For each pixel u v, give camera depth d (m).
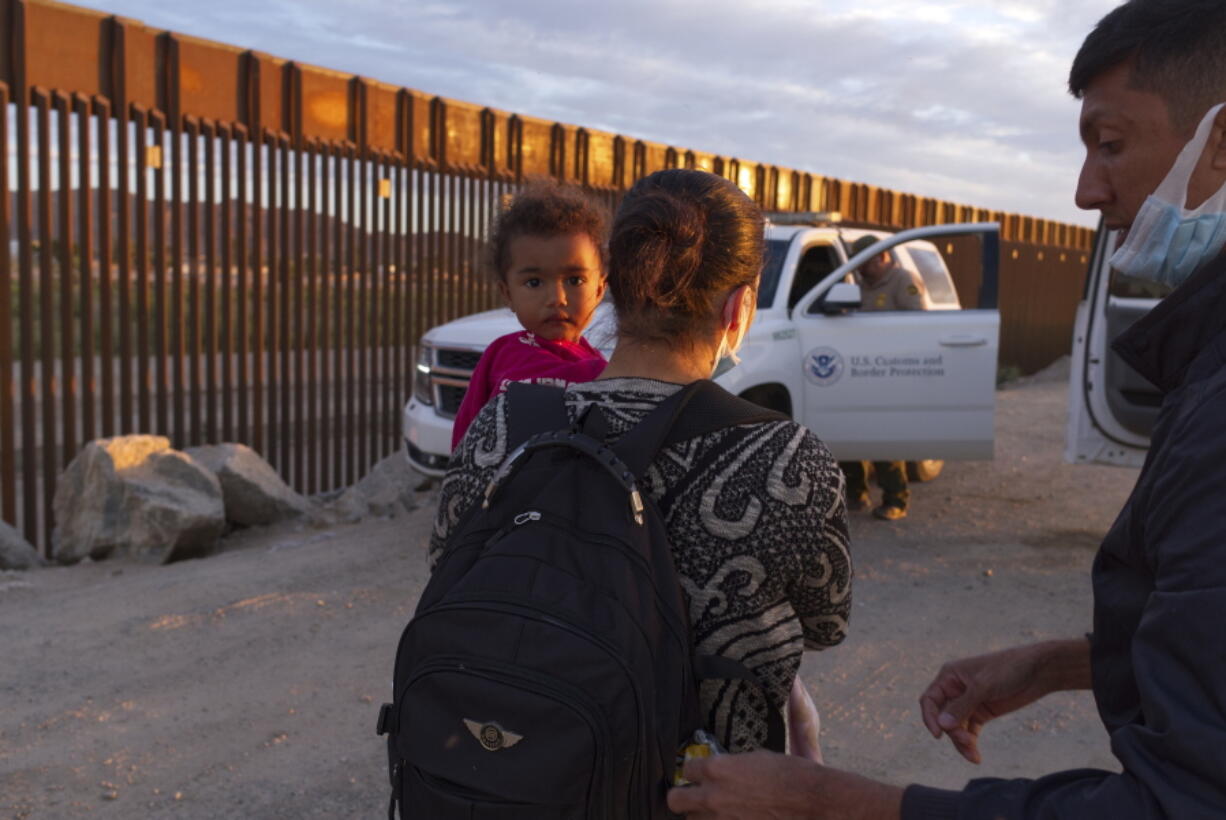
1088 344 6.77
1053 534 7.20
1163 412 1.20
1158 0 1.20
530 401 1.53
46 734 3.90
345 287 8.77
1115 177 1.26
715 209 1.49
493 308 10.02
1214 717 0.95
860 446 6.91
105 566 6.47
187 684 4.40
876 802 1.15
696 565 1.38
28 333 6.64
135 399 9.05
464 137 9.55
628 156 11.30
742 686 1.42
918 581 6.03
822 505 1.41
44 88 6.50
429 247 9.34
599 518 1.35
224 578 5.95
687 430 1.42
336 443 8.71
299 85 7.98
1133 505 1.21
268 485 7.51
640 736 1.25
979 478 9.14
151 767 3.67
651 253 1.45
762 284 7.05
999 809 1.07
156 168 7.14
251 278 8.35
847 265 7.02
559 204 2.14
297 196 8.12
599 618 1.27
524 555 1.33
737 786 1.22
